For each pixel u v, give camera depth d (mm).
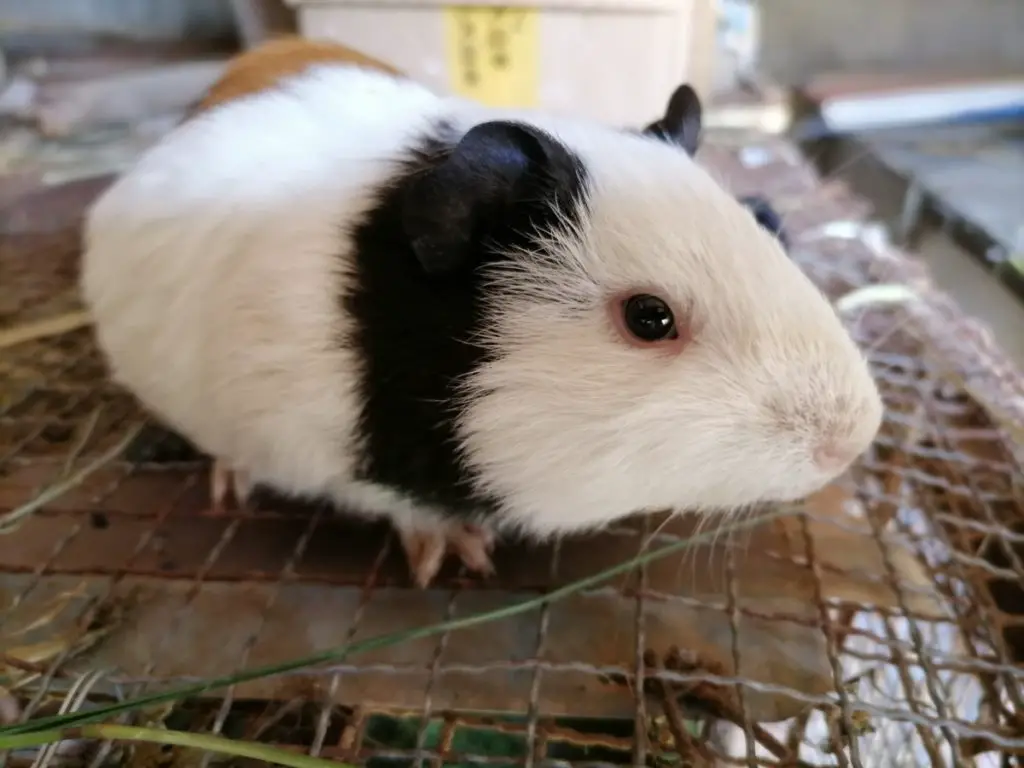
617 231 123
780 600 149
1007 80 356
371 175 136
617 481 127
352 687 134
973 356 202
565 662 136
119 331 161
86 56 393
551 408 124
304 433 141
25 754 127
